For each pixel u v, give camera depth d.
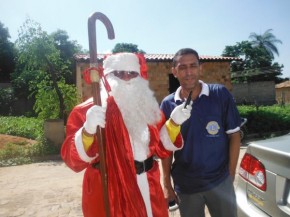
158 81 12.46
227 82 13.48
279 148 2.48
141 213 2.11
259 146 2.64
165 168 2.81
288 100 43.44
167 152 2.49
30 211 5.03
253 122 12.20
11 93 26.44
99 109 2.00
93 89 2.04
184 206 2.71
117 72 2.32
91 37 2.04
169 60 12.37
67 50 34.62
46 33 11.50
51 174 7.42
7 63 34.91
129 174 2.13
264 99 33.62
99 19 2.09
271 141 2.76
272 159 2.46
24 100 26.58
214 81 13.31
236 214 2.68
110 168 2.14
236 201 2.75
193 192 2.65
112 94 2.25
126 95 2.24
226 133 2.67
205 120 2.59
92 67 2.04
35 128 14.29
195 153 2.60
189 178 2.65
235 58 13.38
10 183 6.76
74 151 2.11
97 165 2.25
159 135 2.42
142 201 2.15
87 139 2.06
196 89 2.67
